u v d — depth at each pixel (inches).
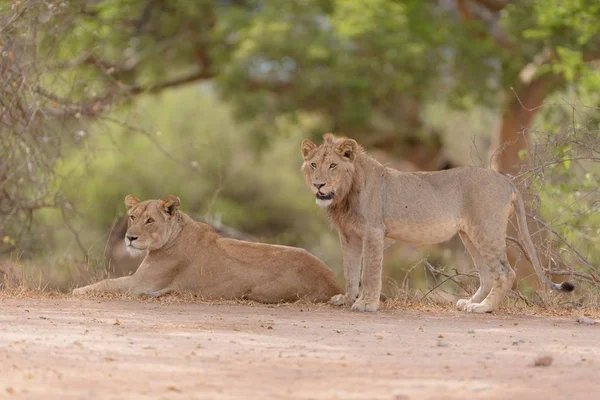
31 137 660.7
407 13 1310.3
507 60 1266.0
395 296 537.3
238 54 1264.8
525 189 554.6
